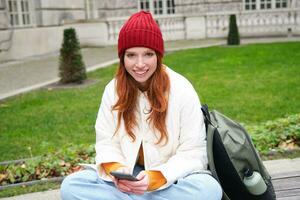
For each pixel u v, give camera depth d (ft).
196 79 36.68
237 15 76.79
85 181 8.87
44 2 64.64
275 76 36.35
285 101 27.22
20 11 60.18
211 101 28.12
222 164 8.55
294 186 11.26
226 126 8.67
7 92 35.12
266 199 8.76
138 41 8.59
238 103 27.27
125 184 8.39
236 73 38.86
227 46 60.95
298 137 17.39
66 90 34.86
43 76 43.24
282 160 14.88
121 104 8.95
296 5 82.02
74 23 72.69
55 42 67.00
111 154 9.04
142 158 9.25
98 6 81.35
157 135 8.91
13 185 14.51
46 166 15.66
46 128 23.53
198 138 8.81
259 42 64.85
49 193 13.53
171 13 84.28
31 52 61.36
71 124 24.17
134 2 83.46
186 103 8.87
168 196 8.47
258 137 17.26
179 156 8.77
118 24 75.61
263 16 76.13
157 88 8.78
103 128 9.32
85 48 72.54
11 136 22.27
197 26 77.36
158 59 8.85
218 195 8.41
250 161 8.57
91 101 30.09
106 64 48.78
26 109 28.53
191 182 8.43
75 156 16.43
